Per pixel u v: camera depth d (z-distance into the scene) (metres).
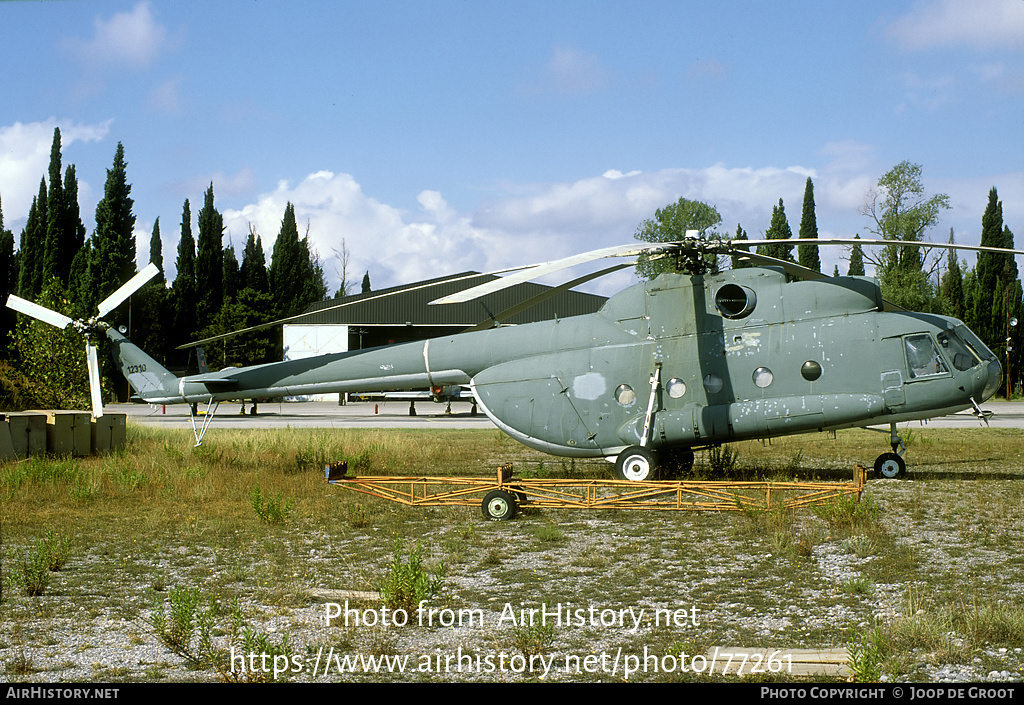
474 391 17.81
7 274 83.06
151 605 8.65
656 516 13.56
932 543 11.17
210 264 92.44
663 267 17.23
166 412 59.47
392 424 41.03
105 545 11.81
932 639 7.03
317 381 19.56
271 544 11.70
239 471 19.19
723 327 16.14
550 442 17.12
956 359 15.46
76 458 22.33
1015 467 19.81
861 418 15.46
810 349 15.75
